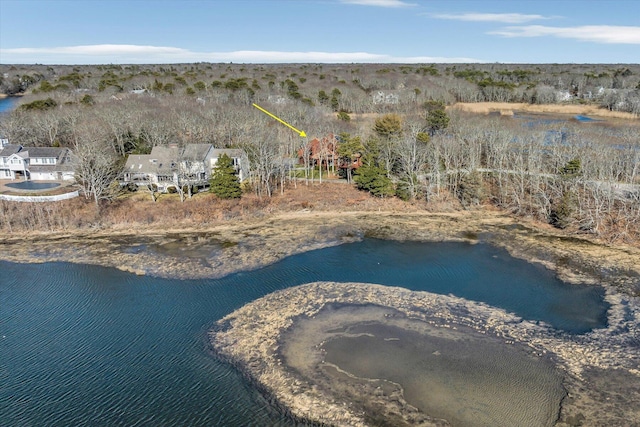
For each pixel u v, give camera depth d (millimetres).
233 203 78125
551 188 79688
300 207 78750
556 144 90688
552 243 63000
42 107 125812
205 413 32312
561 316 44125
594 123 123625
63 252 61938
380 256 59594
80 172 79312
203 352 39250
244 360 38031
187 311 46125
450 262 57438
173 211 74188
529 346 39250
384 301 47250
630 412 31500
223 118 113812
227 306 47000
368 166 84000
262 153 83438
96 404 33375
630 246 60844
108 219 71938
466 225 71188
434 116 108438
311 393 34125
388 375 35938
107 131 102688
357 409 32531
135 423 31531
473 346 39406
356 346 39625
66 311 46594
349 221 73312
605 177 78375
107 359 38531
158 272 55438
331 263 57469
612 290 49281
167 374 36500
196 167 86875
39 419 32000
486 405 32656
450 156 93250
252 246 63156
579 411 31844
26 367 37594
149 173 86875
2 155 92438
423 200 81562
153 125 104562
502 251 60844
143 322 44219
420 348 39250
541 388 34250
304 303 47000
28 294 50375
